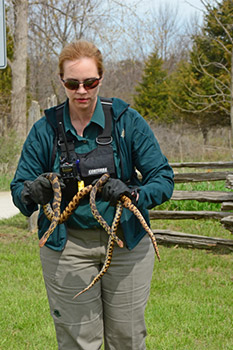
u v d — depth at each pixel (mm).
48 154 2592
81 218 2486
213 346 3910
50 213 2416
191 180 7984
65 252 2566
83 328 2633
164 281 5520
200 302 4910
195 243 7043
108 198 2316
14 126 20516
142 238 2629
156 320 4379
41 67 29688
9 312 4523
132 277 2605
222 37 25641
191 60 27906
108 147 2518
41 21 24438
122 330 2688
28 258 6641
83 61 2338
